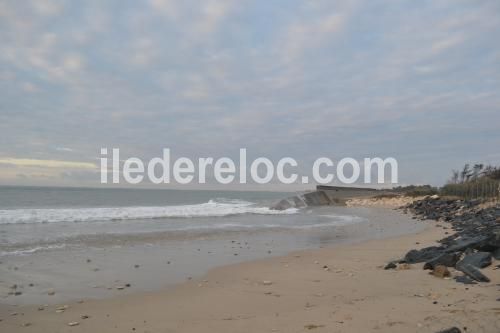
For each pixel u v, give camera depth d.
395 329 5.37
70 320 6.44
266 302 7.36
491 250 10.61
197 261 11.77
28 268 10.39
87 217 23.39
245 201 50.62
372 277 9.21
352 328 5.51
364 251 13.76
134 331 5.84
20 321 6.39
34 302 7.54
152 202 47.94
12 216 21.81
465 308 6.14
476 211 29.31
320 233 19.84
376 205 54.16
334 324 5.73
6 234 16.36
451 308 6.19
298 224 24.61
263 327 5.80
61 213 23.95
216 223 23.58
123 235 16.89
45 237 15.73
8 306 7.25
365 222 27.12
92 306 7.27
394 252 13.42
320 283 8.81
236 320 6.23
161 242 15.44
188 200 55.72
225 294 8.04
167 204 44.44
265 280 9.27
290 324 5.86
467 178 64.75
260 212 33.78
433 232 20.27
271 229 21.16
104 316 6.64
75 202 42.12
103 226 20.17
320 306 6.85
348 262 11.54
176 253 13.11
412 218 31.44
